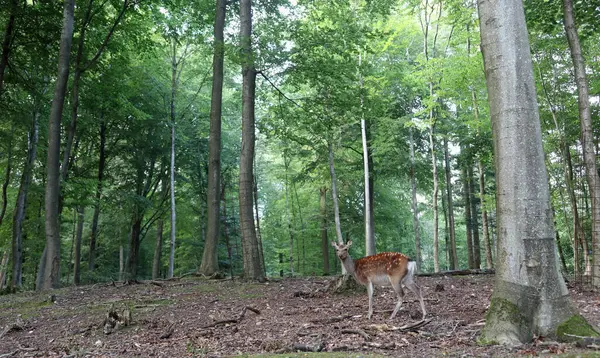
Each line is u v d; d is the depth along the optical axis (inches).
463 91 711.7
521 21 208.1
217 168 590.6
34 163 798.5
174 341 243.3
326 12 611.2
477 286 419.2
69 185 634.8
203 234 1112.8
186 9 742.5
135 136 970.1
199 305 367.6
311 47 543.5
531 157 199.0
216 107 597.9
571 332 182.4
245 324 280.4
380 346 195.0
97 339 263.1
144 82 874.1
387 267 262.7
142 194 1033.5
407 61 893.8
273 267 1635.1
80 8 641.0
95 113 865.5
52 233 526.6
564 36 548.1
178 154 1042.7
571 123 601.0
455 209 1257.4
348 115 673.6
